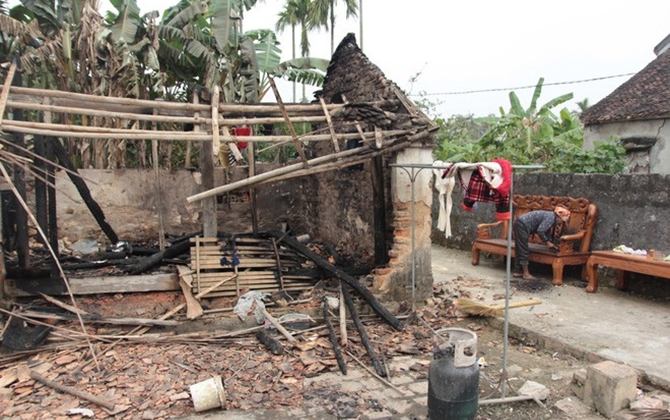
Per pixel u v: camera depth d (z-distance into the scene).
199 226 7.98
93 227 7.41
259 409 3.72
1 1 8.11
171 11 9.54
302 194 8.77
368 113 5.51
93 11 7.88
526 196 7.90
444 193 4.90
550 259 6.91
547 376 4.34
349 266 6.83
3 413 3.58
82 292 5.26
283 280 6.05
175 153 9.02
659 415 3.36
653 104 11.18
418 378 4.27
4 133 4.73
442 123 14.63
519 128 10.73
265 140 4.82
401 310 5.97
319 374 4.34
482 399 3.83
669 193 6.03
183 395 3.84
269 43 10.61
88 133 4.26
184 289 5.44
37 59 7.70
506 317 3.88
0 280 5.02
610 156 8.93
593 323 5.32
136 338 4.88
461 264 8.56
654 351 4.50
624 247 6.26
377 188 6.23
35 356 4.55
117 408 3.67
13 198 5.32
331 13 17.50
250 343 4.95
